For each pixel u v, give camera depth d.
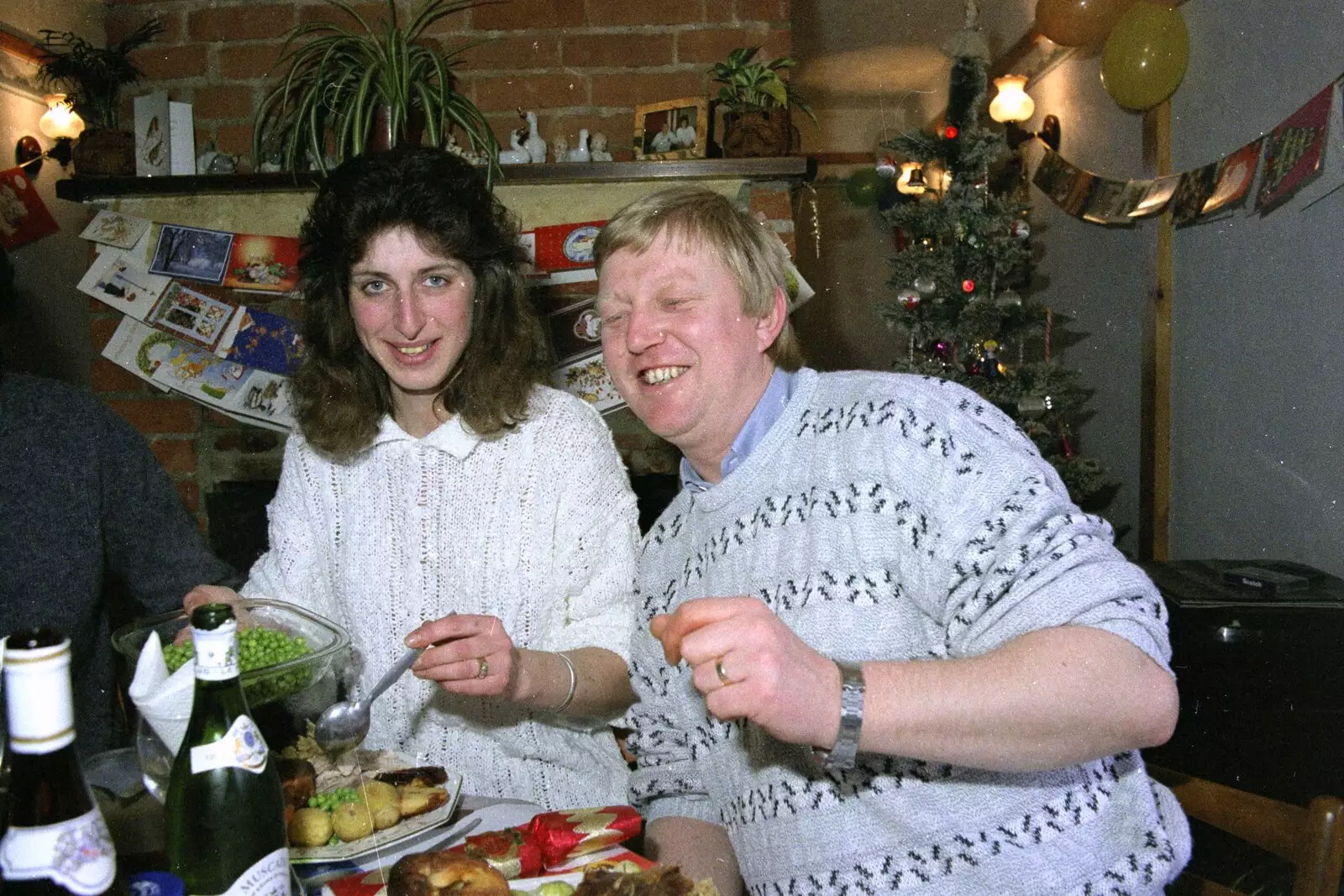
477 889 0.80
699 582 1.06
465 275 1.32
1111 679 0.74
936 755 0.74
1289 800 2.12
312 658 0.96
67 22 3.20
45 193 3.44
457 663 1.08
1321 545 2.84
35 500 1.24
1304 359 2.90
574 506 1.39
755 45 3.03
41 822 0.58
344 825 0.93
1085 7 3.64
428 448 1.39
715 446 1.04
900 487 0.91
